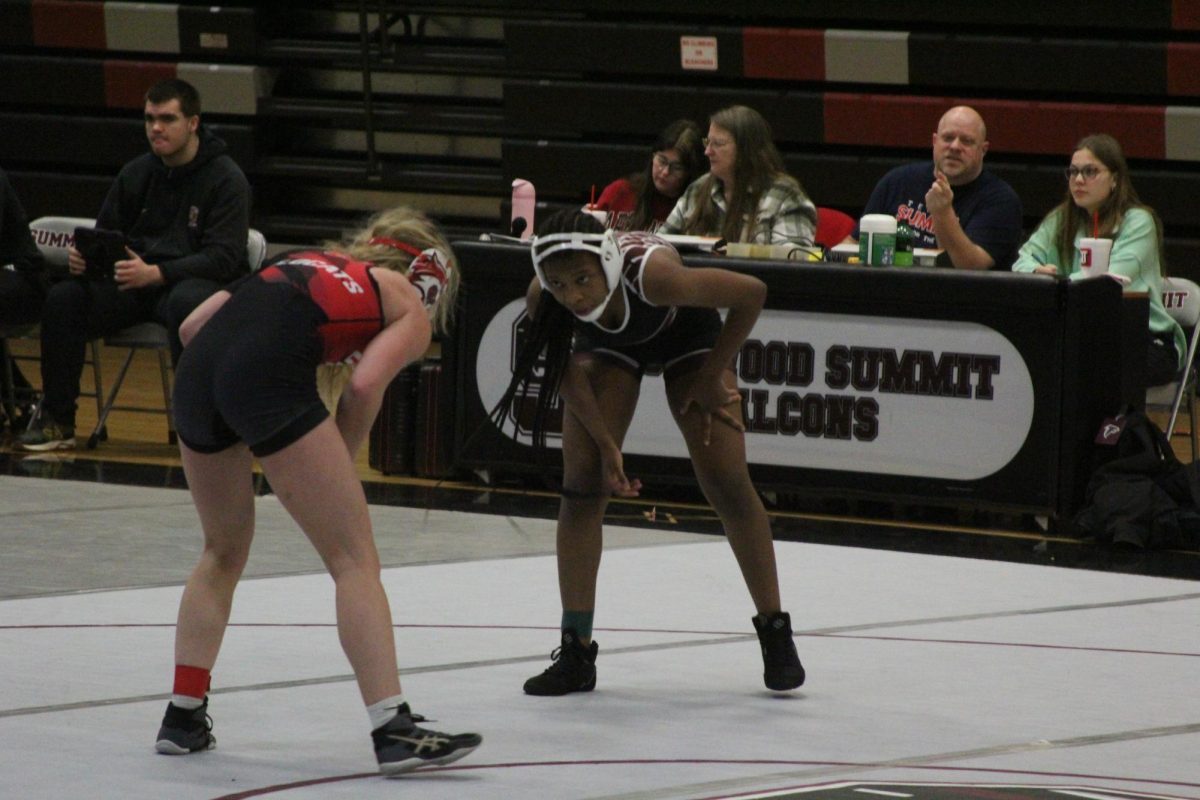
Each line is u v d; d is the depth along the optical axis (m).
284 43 32.94
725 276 11.31
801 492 19.28
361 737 10.78
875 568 16.62
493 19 32.84
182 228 22.06
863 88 30.62
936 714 11.56
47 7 33.22
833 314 18.91
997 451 18.42
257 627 13.79
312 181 33.69
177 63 33.12
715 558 16.95
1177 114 28.45
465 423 20.53
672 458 19.73
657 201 21.88
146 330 22.20
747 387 19.39
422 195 33.38
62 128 33.59
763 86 31.06
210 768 10.04
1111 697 12.05
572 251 11.10
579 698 11.90
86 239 21.62
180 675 10.33
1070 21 29.09
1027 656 13.26
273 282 10.07
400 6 33.03
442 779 9.88
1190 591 15.79
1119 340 19.03
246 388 9.81
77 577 15.53
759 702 11.84
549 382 11.70
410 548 17.14
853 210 31.38
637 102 31.25
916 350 18.62
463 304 20.34
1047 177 29.56
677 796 9.52
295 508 9.95
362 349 10.32
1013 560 17.16
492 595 15.12
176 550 16.80
